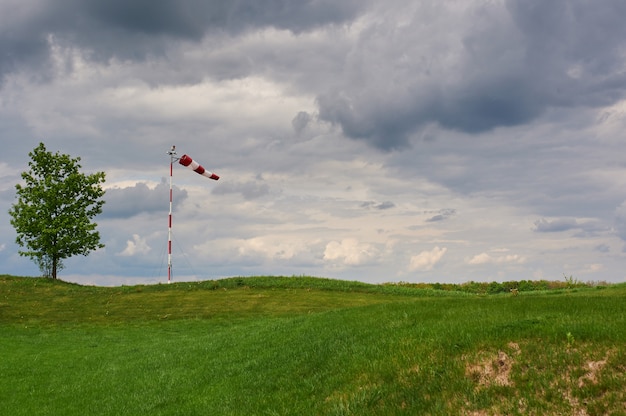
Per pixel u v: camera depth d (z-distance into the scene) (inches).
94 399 608.4
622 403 331.6
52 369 782.5
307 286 1485.0
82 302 1407.5
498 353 426.0
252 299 1336.1
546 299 638.5
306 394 458.9
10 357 860.6
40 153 1808.6
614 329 423.8
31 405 613.9
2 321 1195.3
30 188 1812.3
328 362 519.5
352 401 407.2
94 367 778.8
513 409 349.1
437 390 397.7
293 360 562.9
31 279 1736.0
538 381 372.8
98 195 1878.7
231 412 455.5
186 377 614.5
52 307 1349.7
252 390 508.1
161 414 499.2
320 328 674.8
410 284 1691.7
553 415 336.8
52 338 1031.6
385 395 409.7
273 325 821.2
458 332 492.7
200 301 1348.4
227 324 1092.5
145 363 742.5
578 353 394.6
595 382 358.3
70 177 1796.3
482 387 384.5
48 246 1768.0
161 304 1338.6
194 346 792.3
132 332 1079.6
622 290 1022.4
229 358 649.6
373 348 513.3
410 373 434.0
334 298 1325.0
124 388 629.6
